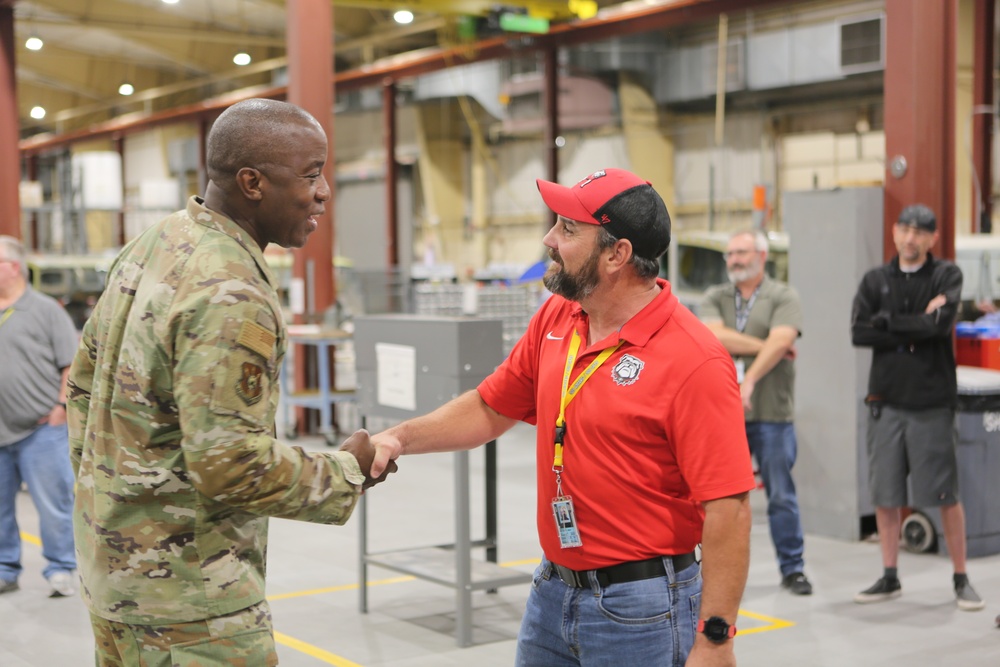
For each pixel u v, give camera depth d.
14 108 14.59
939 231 6.75
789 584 5.66
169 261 2.06
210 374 1.97
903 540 6.61
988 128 14.19
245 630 2.13
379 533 7.22
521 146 26.33
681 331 2.22
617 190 2.22
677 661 2.22
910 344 5.38
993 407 6.41
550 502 2.33
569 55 21.31
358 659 4.63
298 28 10.76
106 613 2.12
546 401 2.36
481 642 4.86
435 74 24.45
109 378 2.12
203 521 2.09
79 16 21.59
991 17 14.30
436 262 25.17
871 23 17.31
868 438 5.55
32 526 7.60
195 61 25.78
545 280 2.33
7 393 5.57
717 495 2.14
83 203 17.27
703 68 20.38
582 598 2.27
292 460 2.08
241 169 2.11
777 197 20.41
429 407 4.80
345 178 29.47
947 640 4.85
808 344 6.96
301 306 11.48
